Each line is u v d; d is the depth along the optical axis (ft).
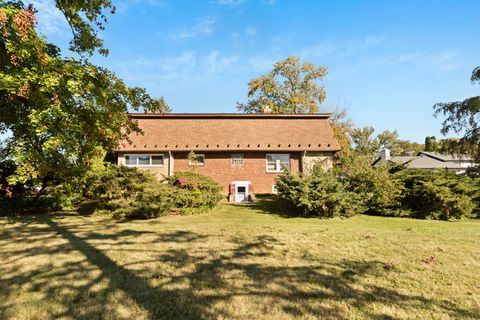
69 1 31.07
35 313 11.95
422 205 42.80
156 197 40.04
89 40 33.88
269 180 70.54
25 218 37.60
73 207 47.50
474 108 68.18
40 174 29.76
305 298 13.65
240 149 69.05
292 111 129.18
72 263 18.34
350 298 13.67
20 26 23.30
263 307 12.72
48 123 26.40
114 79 32.04
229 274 16.71
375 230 31.01
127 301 13.14
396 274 16.88
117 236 26.50
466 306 12.92
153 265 18.13
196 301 13.24
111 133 33.83
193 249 22.12
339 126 122.72
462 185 42.50
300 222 37.42
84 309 12.34
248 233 28.55
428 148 203.21
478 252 21.72
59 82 26.09
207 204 47.32
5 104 31.22
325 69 127.34
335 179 43.70
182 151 69.87
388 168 45.60
